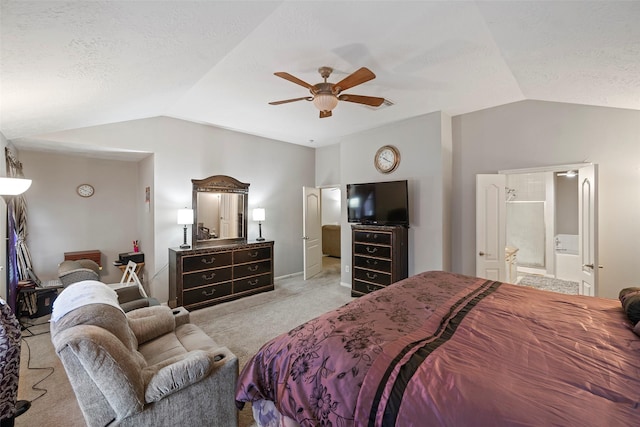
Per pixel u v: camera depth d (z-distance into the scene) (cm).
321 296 462
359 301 198
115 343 145
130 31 157
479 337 142
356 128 472
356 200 465
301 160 618
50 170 436
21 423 190
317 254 617
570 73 230
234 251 443
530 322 160
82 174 463
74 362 133
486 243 382
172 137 429
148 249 445
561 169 334
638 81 213
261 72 271
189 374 157
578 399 95
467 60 249
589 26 161
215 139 477
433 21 193
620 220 301
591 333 146
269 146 556
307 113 397
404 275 419
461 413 93
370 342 137
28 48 145
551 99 315
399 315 171
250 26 194
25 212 405
